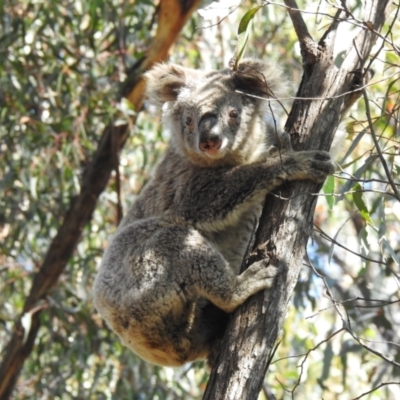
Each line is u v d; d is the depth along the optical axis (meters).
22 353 12.96
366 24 6.60
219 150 8.34
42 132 12.41
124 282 8.52
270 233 6.86
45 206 13.45
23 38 12.88
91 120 13.34
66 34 14.06
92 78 12.89
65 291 13.02
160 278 8.17
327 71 7.02
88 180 13.06
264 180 7.73
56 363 13.06
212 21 14.21
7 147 12.91
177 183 8.75
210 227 8.23
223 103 8.74
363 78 7.02
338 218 16.30
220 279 7.79
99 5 12.62
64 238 12.98
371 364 14.75
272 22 14.66
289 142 7.14
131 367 12.47
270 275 6.72
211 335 8.27
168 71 9.36
